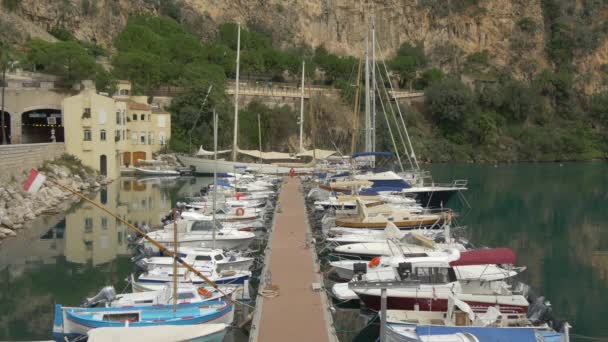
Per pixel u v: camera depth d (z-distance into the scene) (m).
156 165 83.19
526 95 139.75
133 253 36.81
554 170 105.06
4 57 73.00
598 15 177.12
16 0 107.38
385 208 39.84
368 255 32.19
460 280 25.61
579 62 167.75
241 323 23.94
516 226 49.94
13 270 33.12
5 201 45.97
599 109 145.75
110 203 56.25
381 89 115.75
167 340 19.47
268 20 160.12
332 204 44.31
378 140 94.50
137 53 100.00
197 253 29.95
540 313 23.64
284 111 110.19
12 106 74.38
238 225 39.75
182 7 144.75
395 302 24.83
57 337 21.97
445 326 20.81
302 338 20.89
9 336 23.52
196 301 23.64
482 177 91.06
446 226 34.44
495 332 20.56
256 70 124.75
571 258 38.19
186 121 92.44
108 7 122.94
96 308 22.56
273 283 27.66
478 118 132.50
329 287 28.52
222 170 78.69
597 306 28.25
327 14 171.62
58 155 66.69
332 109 117.00
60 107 77.00
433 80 147.62
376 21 174.88
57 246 38.88
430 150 124.06
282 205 51.66
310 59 141.38
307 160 86.12
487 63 168.38
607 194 71.31
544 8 175.50
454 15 176.00
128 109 85.06
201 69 103.06
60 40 108.25
